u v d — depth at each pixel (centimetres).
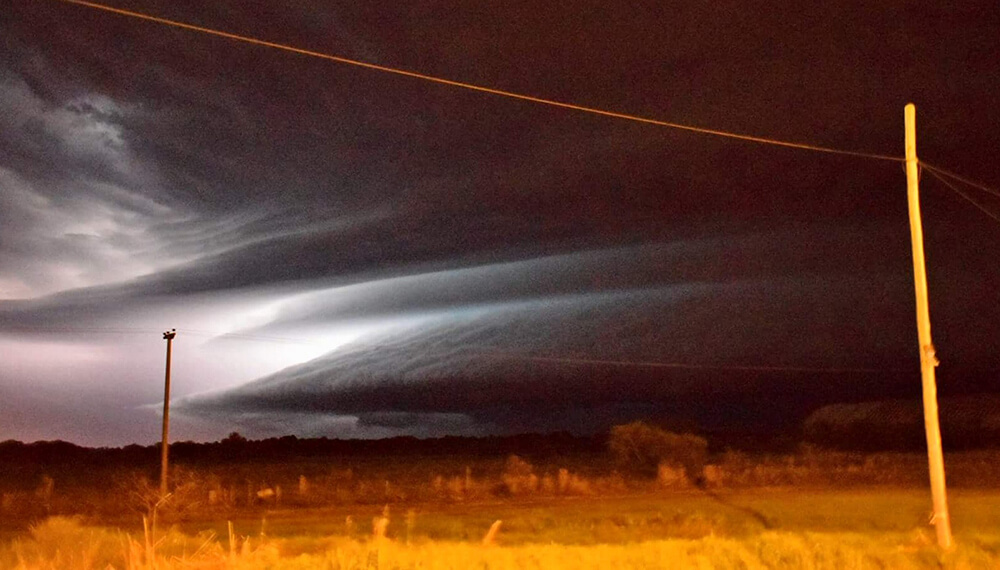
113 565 1562
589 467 6209
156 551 1628
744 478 4741
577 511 3522
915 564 1553
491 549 1744
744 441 8806
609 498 4119
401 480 5322
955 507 3197
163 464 3572
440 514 3544
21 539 2167
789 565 1505
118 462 7688
